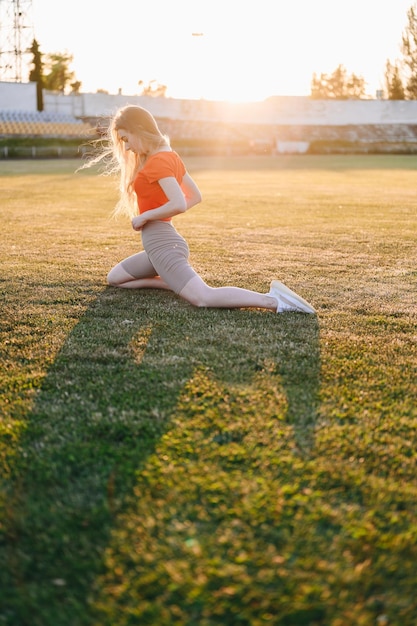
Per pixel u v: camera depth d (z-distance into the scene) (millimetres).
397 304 4633
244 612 1619
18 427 2617
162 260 4336
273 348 3578
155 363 3330
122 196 4562
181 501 2070
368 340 3754
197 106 54375
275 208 11883
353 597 1670
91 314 4293
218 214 10859
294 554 1826
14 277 5473
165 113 53625
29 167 27125
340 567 1769
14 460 2357
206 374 3168
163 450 2393
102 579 1740
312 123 55938
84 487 2164
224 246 7320
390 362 3371
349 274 5734
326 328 4000
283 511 2014
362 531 1916
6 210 11242
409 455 2385
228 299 4312
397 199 13766
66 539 1897
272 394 2920
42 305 4527
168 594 1680
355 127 55594
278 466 2277
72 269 5859
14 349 3574
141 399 2865
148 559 1802
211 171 26375
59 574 1771
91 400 2875
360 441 2473
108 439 2504
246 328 3967
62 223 9477
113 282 5027
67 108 50781
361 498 2098
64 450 2418
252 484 2154
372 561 1798
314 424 2609
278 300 4328
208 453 2369
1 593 1709
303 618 1603
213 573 1744
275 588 1698
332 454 2373
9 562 1820
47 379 3125
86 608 1647
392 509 2039
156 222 4312
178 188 4082
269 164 33031
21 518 2004
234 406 2773
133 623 1594
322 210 11516
